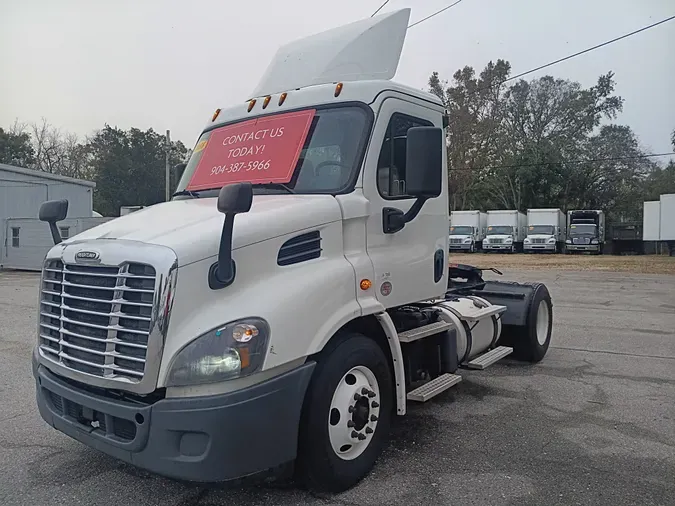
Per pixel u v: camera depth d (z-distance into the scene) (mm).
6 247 26719
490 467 4285
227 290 3354
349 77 4809
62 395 3609
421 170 3916
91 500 3785
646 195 53250
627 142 54844
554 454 4531
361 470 3982
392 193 4500
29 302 14078
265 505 3715
